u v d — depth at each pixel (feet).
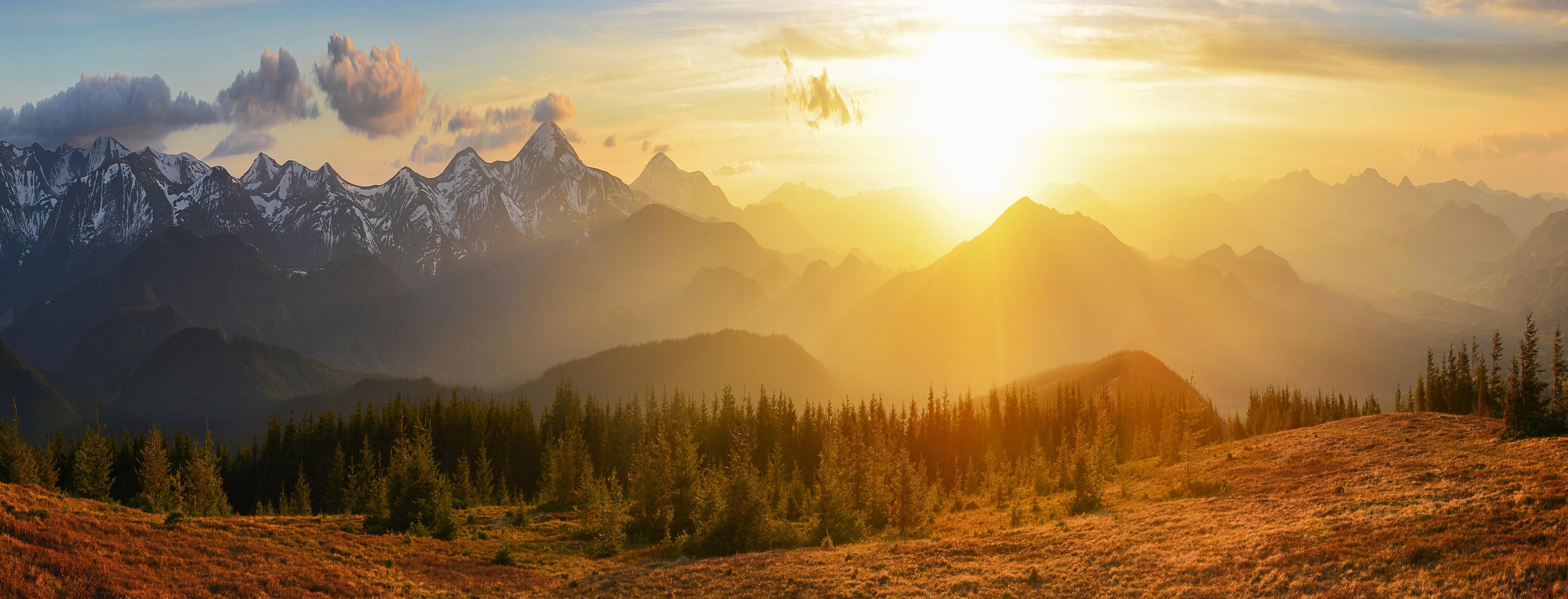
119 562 146.61
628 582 183.01
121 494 458.09
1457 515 152.46
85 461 375.45
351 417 555.28
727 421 551.18
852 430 515.91
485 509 311.47
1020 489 349.41
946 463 502.38
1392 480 198.90
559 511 309.01
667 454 265.54
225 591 144.87
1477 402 383.24
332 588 157.28
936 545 203.31
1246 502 206.08
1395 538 147.43
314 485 498.69
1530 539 133.49
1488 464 198.29
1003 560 181.16
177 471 463.42
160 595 136.15
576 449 457.68
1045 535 201.46
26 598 122.21
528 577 190.39
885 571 177.58
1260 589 137.80
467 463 368.68
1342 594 128.57
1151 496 243.81
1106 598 146.41
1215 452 314.35
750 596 165.78
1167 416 392.88
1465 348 424.87
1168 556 164.86
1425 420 292.20
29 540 144.05
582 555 223.92
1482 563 128.26
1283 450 278.67
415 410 566.36
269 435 530.68
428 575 181.88
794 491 345.92
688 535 240.32
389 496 239.50
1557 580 116.67
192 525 185.78
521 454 530.27
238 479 502.38
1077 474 250.57
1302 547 153.38
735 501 229.86
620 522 247.50
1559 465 182.09
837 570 182.29
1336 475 219.82
